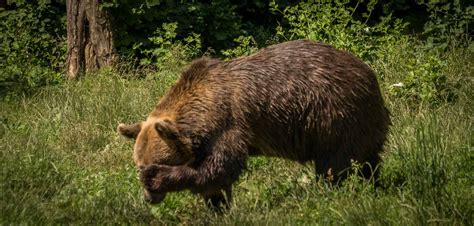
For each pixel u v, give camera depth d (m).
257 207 13.02
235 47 23.02
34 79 20.89
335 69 12.95
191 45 22.17
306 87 12.84
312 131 12.95
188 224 12.93
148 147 12.54
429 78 18.12
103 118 17.78
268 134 12.92
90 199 13.17
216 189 12.72
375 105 13.20
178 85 12.98
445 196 12.12
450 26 21.91
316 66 12.93
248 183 14.00
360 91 12.98
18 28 22.72
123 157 15.95
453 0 23.12
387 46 20.08
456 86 18.59
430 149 13.30
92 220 12.57
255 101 12.73
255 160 15.10
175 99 12.84
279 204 13.29
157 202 12.70
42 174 14.00
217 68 12.91
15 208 12.37
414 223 11.63
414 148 13.66
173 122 12.42
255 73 12.84
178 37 22.81
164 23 21.23
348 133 12.95
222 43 22.92
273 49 13.15
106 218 12.66
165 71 19.89
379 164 13.66
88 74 21.02
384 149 14.50
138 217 12.88
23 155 14.80
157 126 12.17
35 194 13.33
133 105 18.19
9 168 13.89
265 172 14.69
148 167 12.46
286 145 13.09
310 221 12.27
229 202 13.22
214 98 12.60
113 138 17.02
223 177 12.59
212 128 12.52
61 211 12.67
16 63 21.53
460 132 15.43
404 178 13.62
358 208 12.04
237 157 12.64
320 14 20.20
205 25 22.89
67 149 16.56
